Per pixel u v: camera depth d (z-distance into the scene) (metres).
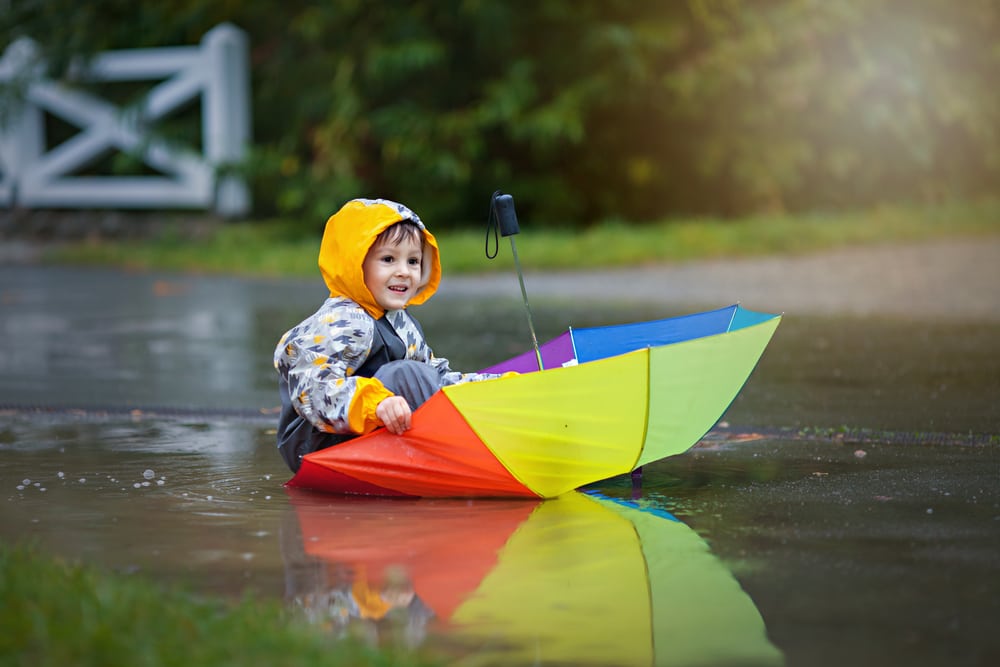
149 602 2.53
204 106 17.78
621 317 9.98
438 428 3.84
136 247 16.80
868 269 14.34
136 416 5.72
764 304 10.99
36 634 2.29
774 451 4.70
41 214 18.55
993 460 4.48
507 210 4.19
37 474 4.34
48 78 18.20
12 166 18.59
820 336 8.70
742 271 14.31
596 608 2.75
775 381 6.59
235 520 3.62
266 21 19.61
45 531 3.47
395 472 3.88
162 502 3.87
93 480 4.23
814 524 3.52
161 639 2.31
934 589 2.86
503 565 3.11
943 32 21.84
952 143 23.80
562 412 3.83
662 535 3.41
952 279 13.21
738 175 20.19
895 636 2.54
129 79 18.56
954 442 4.83
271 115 19.39
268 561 3.14
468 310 10.63
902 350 7.90
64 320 10.07
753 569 3.05
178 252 16.22
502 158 19.61
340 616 2.68
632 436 3.90
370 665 2.28
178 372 7.20
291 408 4.14
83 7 18.55
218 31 17.53
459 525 3.56
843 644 2.51
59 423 5.51
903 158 22.58
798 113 20.88
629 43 17.95
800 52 20.28
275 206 18.64
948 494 3.90
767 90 20.03
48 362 7.64
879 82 21.22
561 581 2.96
